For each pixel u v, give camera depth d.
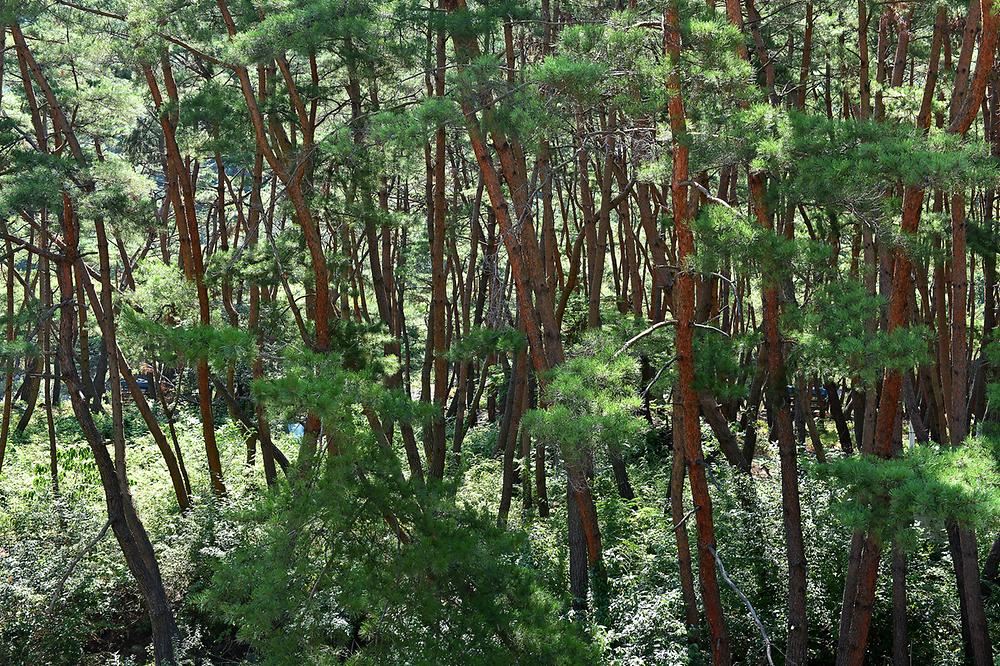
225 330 8.70
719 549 11.26
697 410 8.43
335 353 8.26
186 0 12.60
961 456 6.77
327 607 7.19
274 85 13.16
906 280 7.76
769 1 13.38
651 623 9.56
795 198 7.34
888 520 6.45
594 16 9.29
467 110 8.53
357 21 10.00
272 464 14.21
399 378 14.09
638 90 7.59
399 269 18.73
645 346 10.02
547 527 13.57
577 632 7.68
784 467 8.75
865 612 8.28
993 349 9.50
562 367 7.96
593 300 13.48
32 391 23.20
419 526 7.19
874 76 13.84
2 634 11.14
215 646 11.76
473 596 7.13
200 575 12.20
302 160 11.44
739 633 10.30
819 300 8.38
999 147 11.35
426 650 6.83
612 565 11.34
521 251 9.51
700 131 7.85
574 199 22.75
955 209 8.90
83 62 15.04
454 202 18.83
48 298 15.31
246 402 19.97
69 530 13.58
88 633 11.77
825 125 7.33
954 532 10.25
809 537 11.16
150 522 13.77
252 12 12.34
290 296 13.02
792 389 10.86
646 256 22.92
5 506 15.28
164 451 14.02
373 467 7.28
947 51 12.72
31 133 13.95
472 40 10.44
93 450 11.16
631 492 14.90
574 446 6.94
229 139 13.81
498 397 24.44
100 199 11.30
